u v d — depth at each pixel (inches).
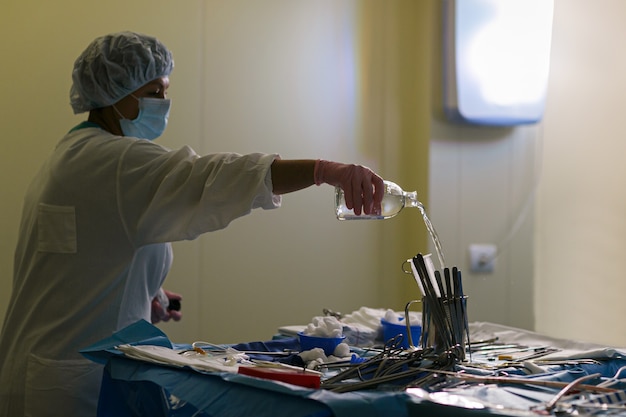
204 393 46.4
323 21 125.8
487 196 129.0
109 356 57.6
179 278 113.3
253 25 119.2
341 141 127.0
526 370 54.5
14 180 101.9
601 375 56.7
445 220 129.2
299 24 123.5
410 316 74.2
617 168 116.0
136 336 62.1
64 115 105.0
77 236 69.6
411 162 133.5
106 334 70.1
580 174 120.4
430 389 46.2
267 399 43.1
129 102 77.7
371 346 70.2
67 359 68.8
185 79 113.3
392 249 132.3
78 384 68.7
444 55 128.0
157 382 50.3
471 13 125.1
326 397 41.1
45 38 103.7
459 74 125.8
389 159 131.8
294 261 122.8
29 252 72.1
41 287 70.6
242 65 118.1
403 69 133.1
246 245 118.7
